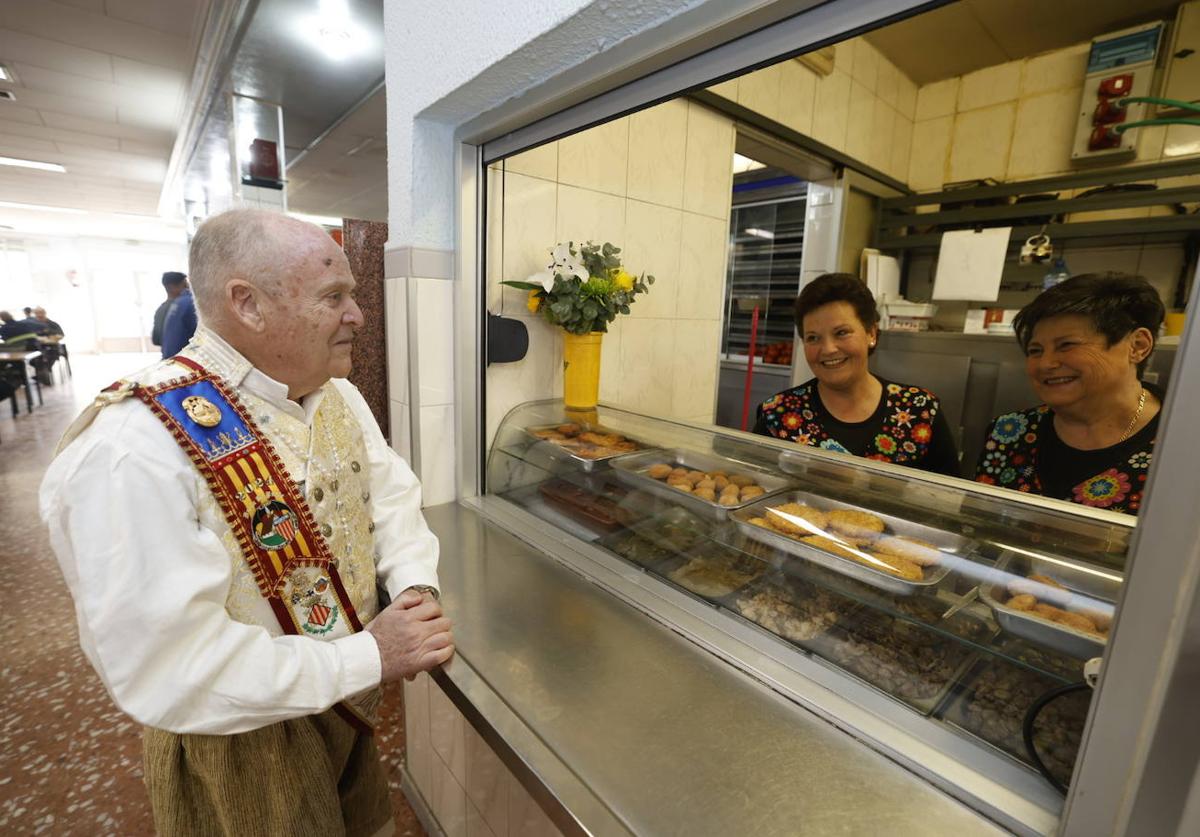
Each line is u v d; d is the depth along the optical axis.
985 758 0.64
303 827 0.82
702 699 0.77
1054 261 2.59
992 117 2.83
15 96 4.35
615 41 0.82
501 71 0.96
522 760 0.67
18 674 1.96
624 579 1.07
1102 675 0.45
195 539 0.64
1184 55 2.27
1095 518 0.76
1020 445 1.25
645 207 1.89
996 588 0.72
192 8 3.01
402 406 1.48
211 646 0.62
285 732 0.81
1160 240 2.39
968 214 2.67
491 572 1.12
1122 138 2.39
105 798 1.51
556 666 0.83
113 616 0.58
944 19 2.40
